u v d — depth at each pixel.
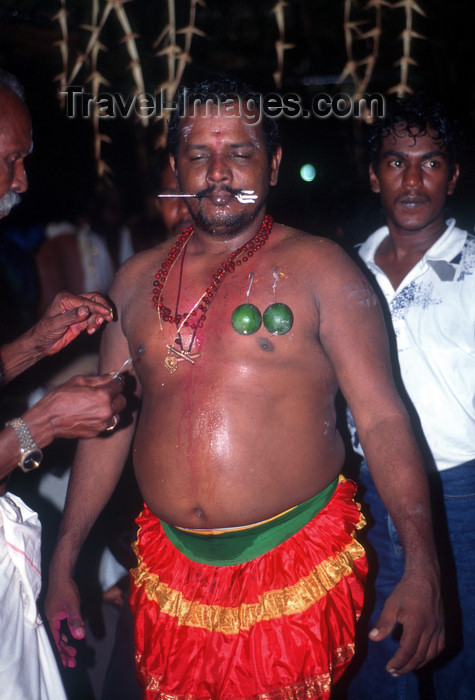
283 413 1.96
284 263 2.04
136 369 2.16
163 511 2.04
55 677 2.02
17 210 4.29
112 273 4.46
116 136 4.59
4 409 3.14
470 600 2.58
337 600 1.99
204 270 2.12
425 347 2.56
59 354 3.23
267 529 1.99
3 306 3.58
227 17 4.55
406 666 1.78
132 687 2.50
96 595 2.94
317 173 4.25
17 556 1.95
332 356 2.00
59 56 4.00
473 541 2.58
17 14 3.74
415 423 2.59
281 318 1.94
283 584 1.97
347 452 2.83
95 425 1.92
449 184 2.74
